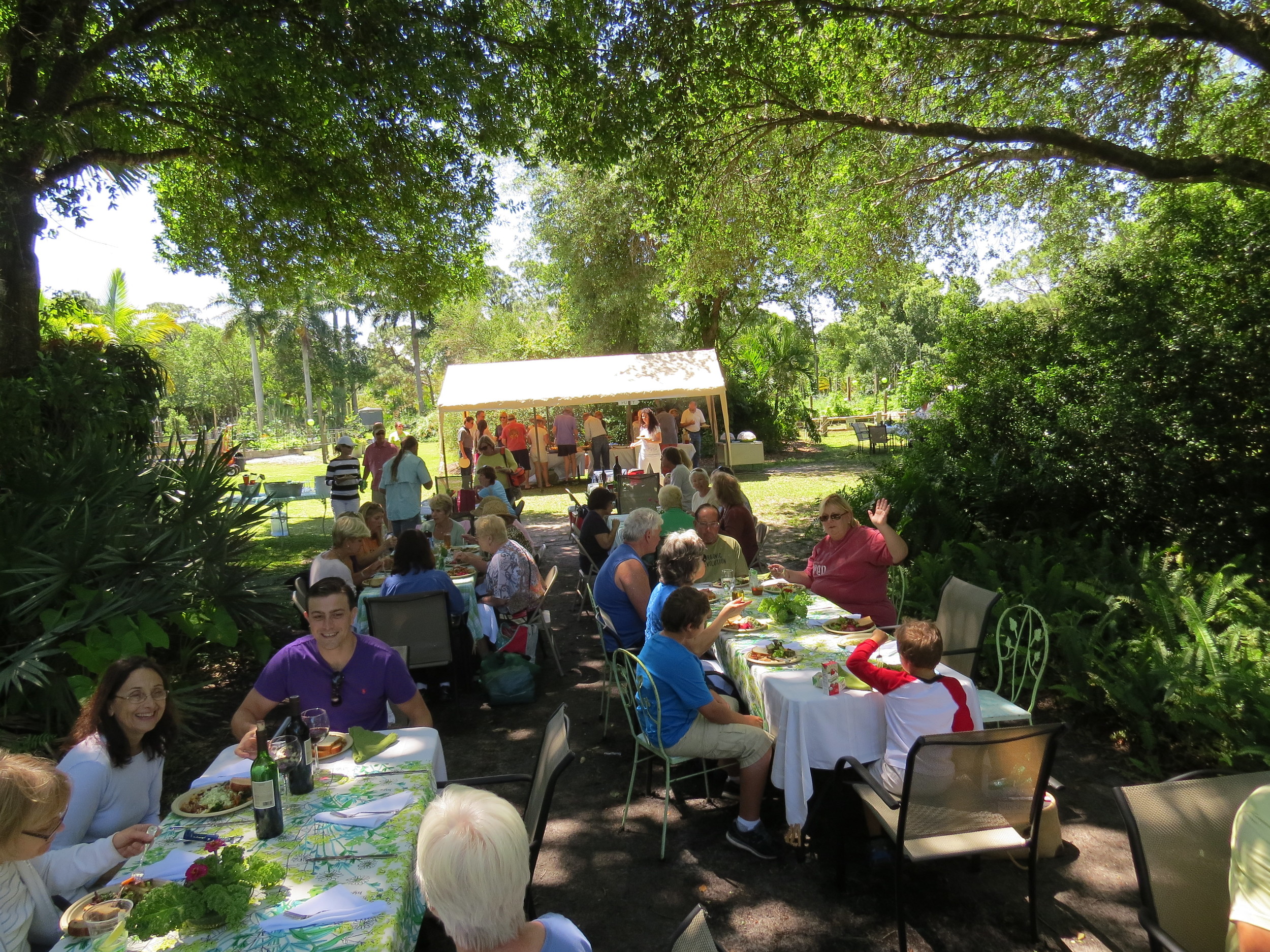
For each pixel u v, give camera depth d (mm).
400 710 4211
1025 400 8234
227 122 9750
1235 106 8938
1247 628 4969
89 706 2932
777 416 26203
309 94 8320
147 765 2988
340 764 3086
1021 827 3119
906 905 3350
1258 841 1843
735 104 8984
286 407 64438
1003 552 7320
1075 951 3020
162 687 2992
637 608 5195
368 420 41156
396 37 7613
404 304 12766
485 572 6957
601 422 18797
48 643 5133
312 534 14484
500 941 1687
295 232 11523
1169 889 2275
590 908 3432
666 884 3576
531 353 31531
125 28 7914
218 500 6898
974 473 8242
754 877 3607
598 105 8609
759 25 8156
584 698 5906
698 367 17625
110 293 20422
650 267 23578
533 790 3000
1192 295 7215
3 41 7828
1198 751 4449
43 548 5730
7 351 8336
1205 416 6820
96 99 8719
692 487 10922
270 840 2475
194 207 11664
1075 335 8078
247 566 6965
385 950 1919
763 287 22203
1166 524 7234
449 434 30672
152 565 6031
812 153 10234
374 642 3654
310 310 49031
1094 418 7184
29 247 8438
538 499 17469
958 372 9117
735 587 5750
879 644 3730
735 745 3715
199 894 2018
